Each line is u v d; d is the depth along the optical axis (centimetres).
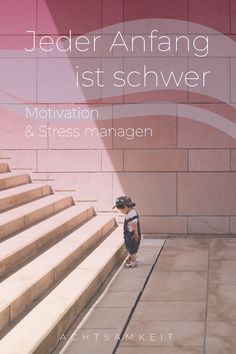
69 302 744
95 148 1350
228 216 1339
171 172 1341
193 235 1345
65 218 1134
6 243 884
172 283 945
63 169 1356
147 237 1349
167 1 1323
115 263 1045
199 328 731
